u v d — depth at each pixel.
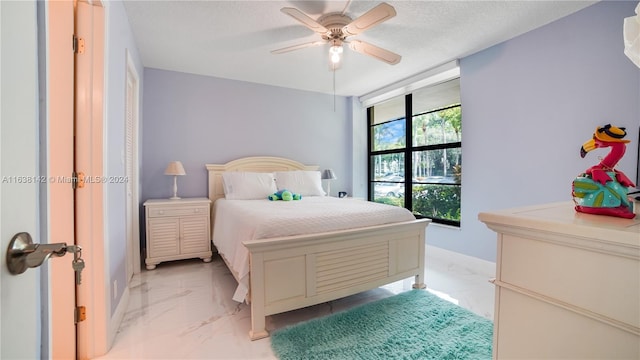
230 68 3.38
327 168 4.56
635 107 1.92
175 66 3.31
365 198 4.79
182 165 3.44
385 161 4.46
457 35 2.55
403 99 4.10
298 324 1.83
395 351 1.55
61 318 1.46
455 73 3.19
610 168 0.74
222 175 3.54
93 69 1.51
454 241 3.18
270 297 1.75
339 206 2.58
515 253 0.69
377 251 2.17
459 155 3.32
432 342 1.63
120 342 1.66
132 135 2.78
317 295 1.91
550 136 2.36
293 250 1.82
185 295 2.31
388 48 2.81
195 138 3.57
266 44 2.74
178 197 3.41
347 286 2.03
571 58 2.22
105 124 1.55
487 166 2.84
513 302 0.70
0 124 0.42
